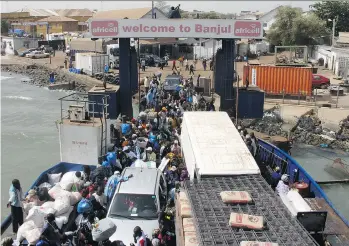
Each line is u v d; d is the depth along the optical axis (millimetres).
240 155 13250
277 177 15367
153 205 12617
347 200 18250
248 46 68500
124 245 10781
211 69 54156
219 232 8531
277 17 73000
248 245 7773
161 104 27281
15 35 104000
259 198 10273
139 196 12805
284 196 12383
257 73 35688
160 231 11359
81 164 16469
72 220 12914
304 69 34188
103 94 23078
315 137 26000
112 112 23391
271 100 34750
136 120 22953
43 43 87750
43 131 30828
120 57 24469
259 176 12008
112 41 64188
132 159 17062
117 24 22891
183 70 55375
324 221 10742
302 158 23422
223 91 25031
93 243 11195
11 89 51031
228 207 9750
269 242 7918
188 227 9438
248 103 24375
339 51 50969
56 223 11953
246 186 11164
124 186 13250
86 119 17016
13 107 39906
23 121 34062
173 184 15141
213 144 14117
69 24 108562
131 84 26062
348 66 47031
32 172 22172
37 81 56250
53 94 47688
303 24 68062
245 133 18922
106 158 16109
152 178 13789
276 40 71438
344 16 75188
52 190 13805
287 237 8336
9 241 10664
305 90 34438
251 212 9516
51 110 38625
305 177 15445
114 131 18422
